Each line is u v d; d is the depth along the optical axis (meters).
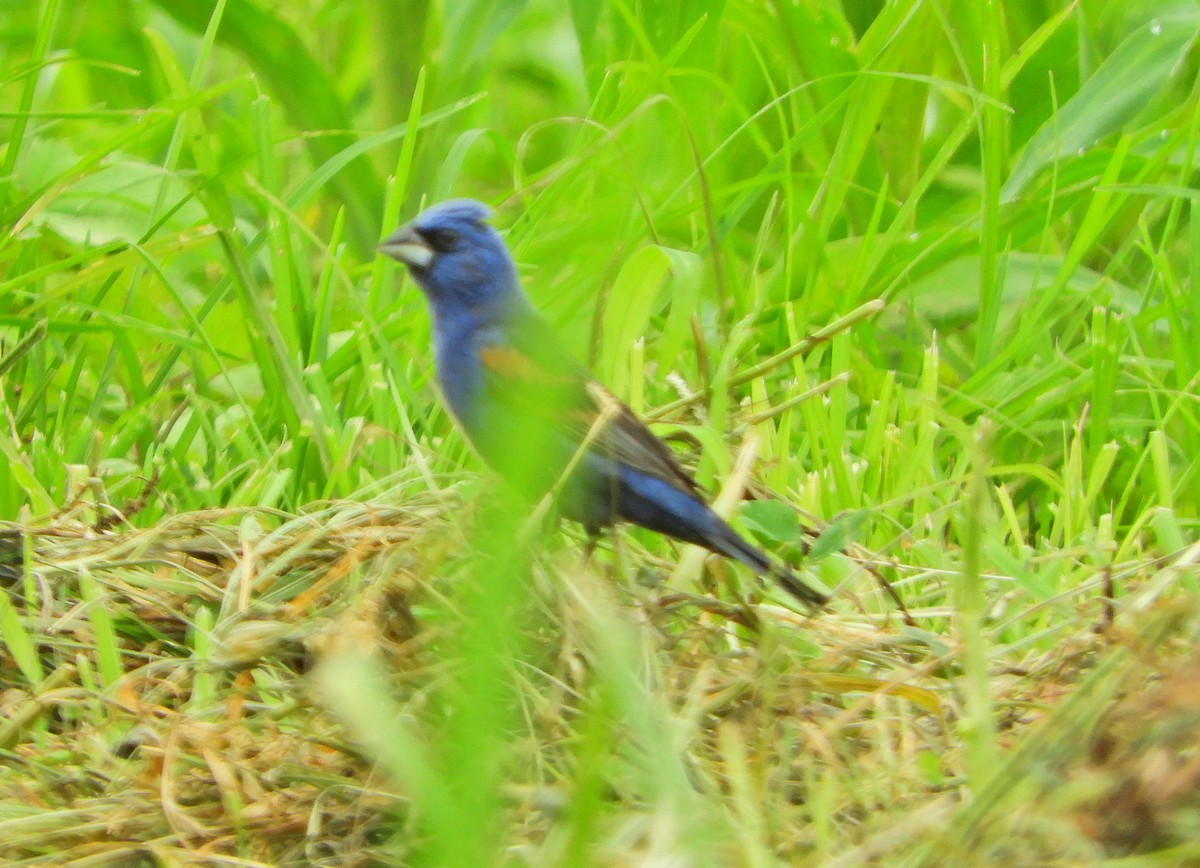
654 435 7.58
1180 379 9.79
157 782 5.62
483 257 8.59
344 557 6.86
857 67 11.57
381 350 9.94
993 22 10.45
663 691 5.95
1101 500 9.89
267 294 12.27
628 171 8.88
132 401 10.08
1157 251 11.48
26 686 6.66
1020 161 11.51
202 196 10.14
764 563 7.16
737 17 11.64
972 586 5.32
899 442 9.26
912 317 10.75
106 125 13.87
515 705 5.85
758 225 12.50
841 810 5.46
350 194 12.39
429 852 4.72
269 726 5.92
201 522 7.60
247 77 10.66
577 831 3.87
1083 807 4.57
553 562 6.39
